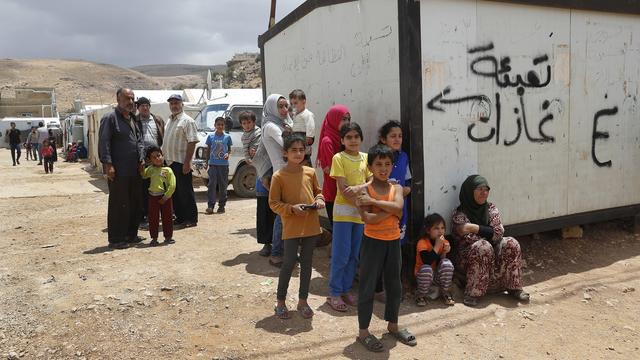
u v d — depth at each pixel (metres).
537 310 4.62
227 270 5.34
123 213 6.31
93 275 5.17
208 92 14.69
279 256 5.50
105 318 4.19
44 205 10.10
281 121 5.48
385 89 5.00
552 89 5.68
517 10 5.30
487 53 5.13
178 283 4.91
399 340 3.94
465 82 5.00
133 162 6.34
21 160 25.45
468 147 5.08
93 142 19.48
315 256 5.94
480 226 4.75
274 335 3.96
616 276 5.47
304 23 6.34
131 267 5.43
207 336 3.94
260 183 5.63
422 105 4.73
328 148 4.83
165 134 7.35
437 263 4.75
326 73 5.95
